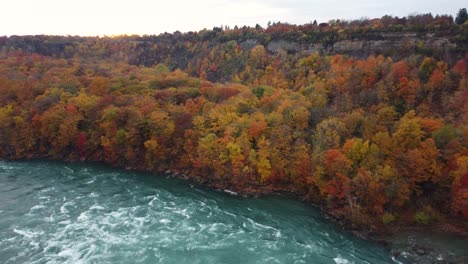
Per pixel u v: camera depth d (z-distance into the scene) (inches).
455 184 1809.8
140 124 2790.4
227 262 1544.0
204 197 2283.5
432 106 2504.9
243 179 2385.6
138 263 1513.3
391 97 2682.1
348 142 2091.5
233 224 1909.4
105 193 2309.3
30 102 3208.7
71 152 3070.9
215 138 2485.2
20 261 1503.4
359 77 3036.4
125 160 2908.5
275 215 2026.3
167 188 2428.6
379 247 1678.2
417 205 1937.7
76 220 1899.6
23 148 3083.2
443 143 1998.0
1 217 1909.4
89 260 1520.7
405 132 2034.9
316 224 1915.6
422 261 1549.0
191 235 1775.3
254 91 3248.0
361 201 1920.5
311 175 2178.9
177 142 2723.9
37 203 2113.7
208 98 3161.9
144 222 1903.3
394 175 1915.6
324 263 1545.3
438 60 3152.1
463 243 1669.5
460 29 3257.9
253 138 2459.4
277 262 1549.0
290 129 2413.9
